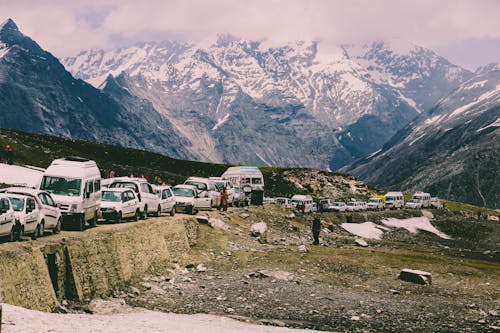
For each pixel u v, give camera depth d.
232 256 37.94
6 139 94.81
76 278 21.97
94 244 24.23
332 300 28.77
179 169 125.50
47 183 27.73
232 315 23.80
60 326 15.40
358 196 118.81
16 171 55.03
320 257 39.59
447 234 96.25
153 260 31.42
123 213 32.25
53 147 106.19
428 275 34.66
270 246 43.88
